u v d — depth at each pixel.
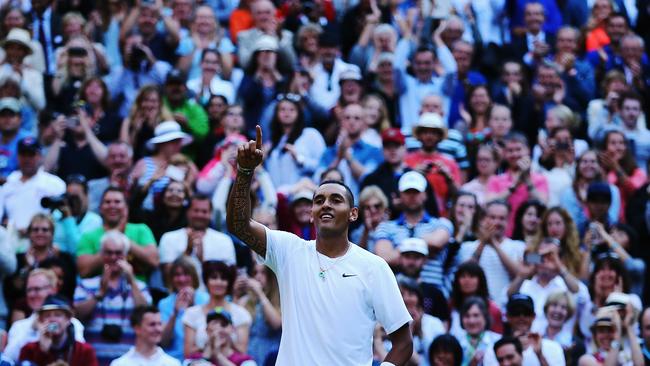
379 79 30.00
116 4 31.19
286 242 14.49
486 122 29.23
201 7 30.88
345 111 26.88
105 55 30.11
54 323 20.77
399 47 30.48
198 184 25.78
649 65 33.66
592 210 26.67
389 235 23.94
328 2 32.38
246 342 21.83
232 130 27.27
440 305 22.70
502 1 33.38
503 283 24.09
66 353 20.86
